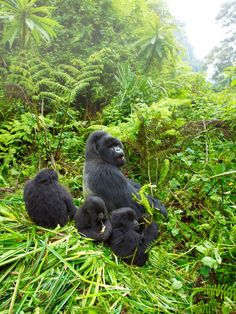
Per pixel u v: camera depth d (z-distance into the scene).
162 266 4.11
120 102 8.75
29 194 4.30
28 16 8.41
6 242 3.84
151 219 4.39
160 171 6.02
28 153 7.50
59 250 3.76
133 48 11.30
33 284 3.37
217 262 3.54
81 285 3.44
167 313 3.33
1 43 9.80
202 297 3.61
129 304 3.32
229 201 5.12
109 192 4.64
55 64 9.94
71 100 8.06
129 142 6.29
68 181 6.14
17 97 8.14
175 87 10.94
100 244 4.10
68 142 7.51
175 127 6.78
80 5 11.12
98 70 8.43
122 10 12.02
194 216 5.27
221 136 6.68
